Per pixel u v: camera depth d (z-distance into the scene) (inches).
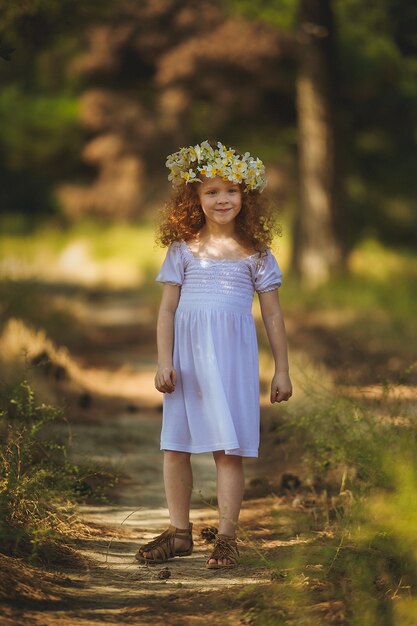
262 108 1074.7
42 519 191.6
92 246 1154.0
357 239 1067.9
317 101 813.2
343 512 208.5
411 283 782.5
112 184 1541.6
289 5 1011.3
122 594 167.9
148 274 959.6
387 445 203.2
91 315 680.4
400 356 448.8
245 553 189.6
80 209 1560.0
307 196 826.2
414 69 968.9
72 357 472.4
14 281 536.7
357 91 984.3
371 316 631.2
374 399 233.0
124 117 1461.6
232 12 1066.7
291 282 800.9
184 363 192.4
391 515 170.6
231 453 187.8
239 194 195.9
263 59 1021.8
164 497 248.4
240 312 192.9
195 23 1091.9
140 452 299.1
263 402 366.0
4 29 371.2
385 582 161.2
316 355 456.4
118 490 250.8
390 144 1075.3
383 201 1122.7
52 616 152.3
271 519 221.6
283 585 162.1
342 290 757.3
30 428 223.0
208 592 168.4
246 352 192.2
